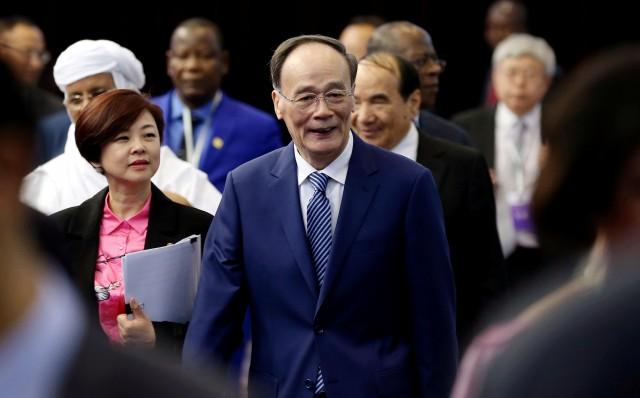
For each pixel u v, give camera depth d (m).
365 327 10.08
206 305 10.41
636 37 27.05
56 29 24.39
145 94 13.88
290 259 10.12
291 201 10.25
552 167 4.82
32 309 3.41
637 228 4.71
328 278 9.99
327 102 10.10
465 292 12.66
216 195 13.27
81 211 11.52
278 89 10.35
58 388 3.33
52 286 3.51
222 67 17.59
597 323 4.41
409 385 10.10
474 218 12.59
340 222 10.08
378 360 10.02
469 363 4.92
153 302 10.78
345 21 26.16
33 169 3.72
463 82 26.84
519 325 4.71
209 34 17.39
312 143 10.13
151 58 24.73
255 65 25.73
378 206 10.12
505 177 17.45
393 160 10.37
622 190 4.70
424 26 26.56
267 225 10.29
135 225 11.48
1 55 3.67
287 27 25.81
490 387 4.62
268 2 25.62
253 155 17.33
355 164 10.27
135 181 11.33
